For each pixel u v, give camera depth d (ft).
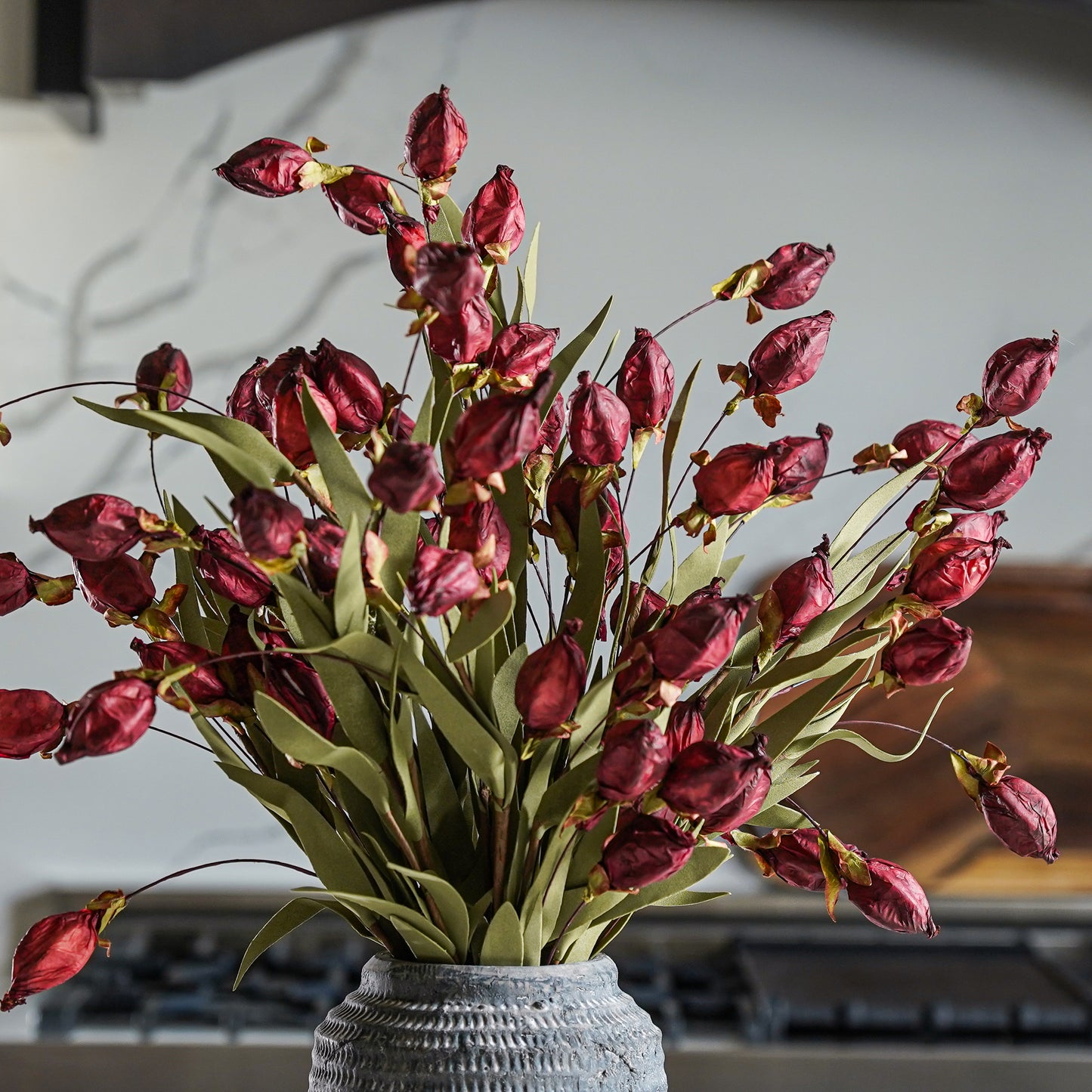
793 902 13.52
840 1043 11.39
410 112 14.05
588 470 4.87
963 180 14.20
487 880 4.96
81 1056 9.34
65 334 13.97
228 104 14.06
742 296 4.87
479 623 4.65
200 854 13.92
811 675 4.95
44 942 4.70
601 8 14.17
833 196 14.15
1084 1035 11.20
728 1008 11.75
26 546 13.83
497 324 5.16
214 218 14.08
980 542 4.79
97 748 4.48
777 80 14.17
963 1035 11.31
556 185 14.10
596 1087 4.73
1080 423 14.11
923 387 14.10
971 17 14.19
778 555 13.88
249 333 14.07
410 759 4.87
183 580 5.18
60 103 12.80
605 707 4.81
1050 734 13.66
